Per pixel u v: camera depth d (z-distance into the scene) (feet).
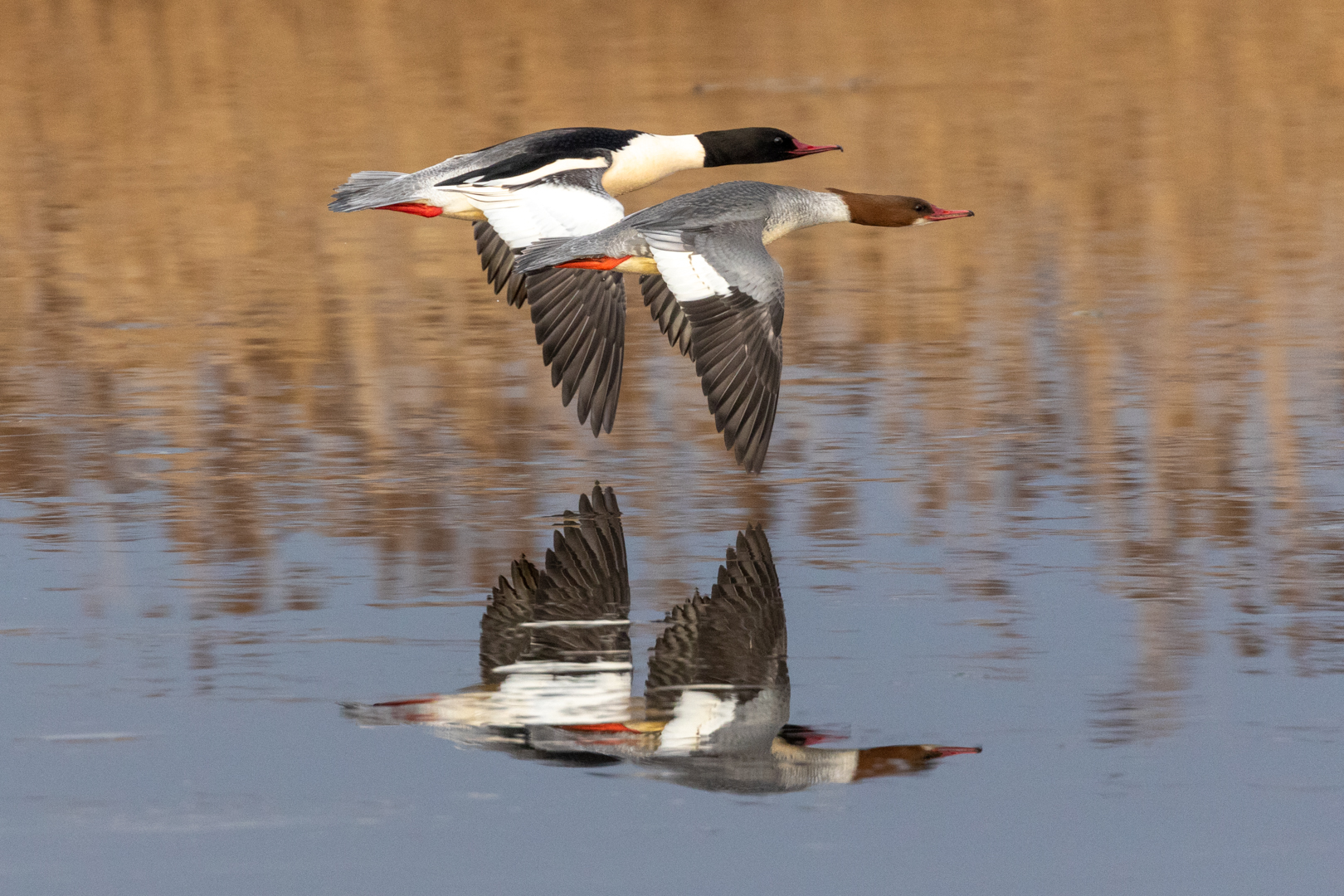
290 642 33.30
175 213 83.25
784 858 25.22
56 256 75.10
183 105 110.63
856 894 24.29
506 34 134.10
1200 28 133.80
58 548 39.17
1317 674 31.14
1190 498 42.06
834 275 69.92
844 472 44.60
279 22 138.41
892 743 28.76
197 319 63.87
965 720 29.55
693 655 32.50
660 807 26.73
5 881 24.72
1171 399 51.19
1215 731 28.96
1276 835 25.75
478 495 43.06
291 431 49.14
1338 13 137.49
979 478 43.98
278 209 83.71
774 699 30.45
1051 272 69.36
